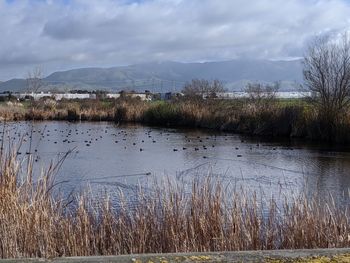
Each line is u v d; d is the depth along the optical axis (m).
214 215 6.64
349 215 8.20
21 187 6.16
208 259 3.48
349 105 27.88
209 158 20.48
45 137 30.19
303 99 32.81
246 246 6.42
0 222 5.66
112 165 18.48
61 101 57.31
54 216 6.24
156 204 7.36
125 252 6.43
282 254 3.60
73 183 14.33
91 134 32.88
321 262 3.41
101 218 7.03
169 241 6.45
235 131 34.44
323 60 28.38
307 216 6.91
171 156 21.25
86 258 3.50
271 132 31.14
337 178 15.33
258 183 14.30
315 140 27.58
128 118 47.62
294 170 17.06
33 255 5.61
